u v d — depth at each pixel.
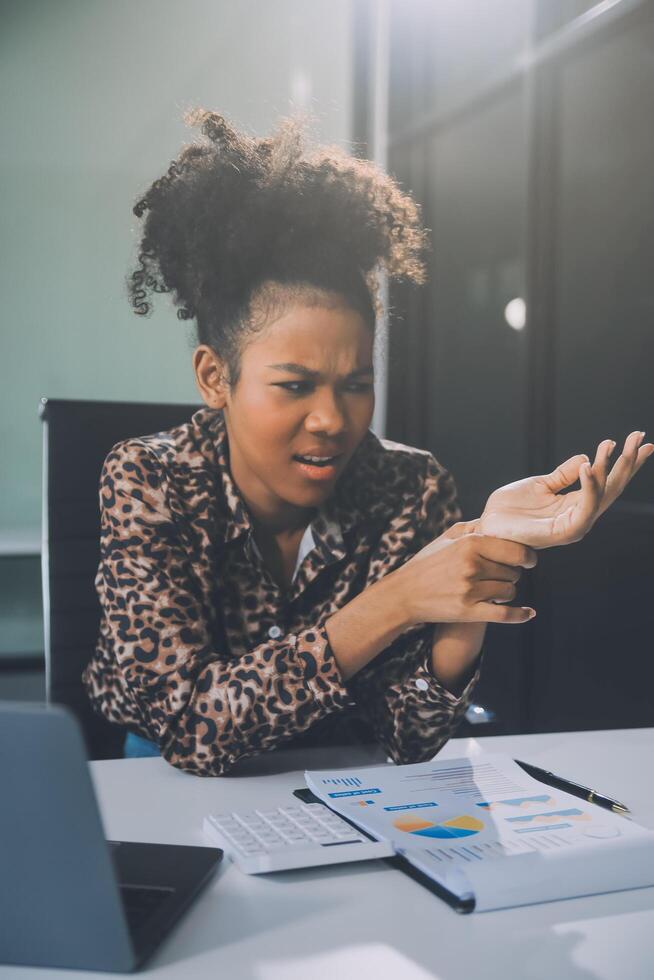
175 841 0.86
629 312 2.77
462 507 3.68
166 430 1.55
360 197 1.20
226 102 4.20
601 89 2.84
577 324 2.98
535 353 3.12
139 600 1.11
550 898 0.72
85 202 4.18
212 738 1.04
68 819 0.59
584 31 2.84
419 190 3.89
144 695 1.08
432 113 3.77
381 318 1.28
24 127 4.15
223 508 1.21
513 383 3.37
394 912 0.71
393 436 3.88
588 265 2.92
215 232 1.17
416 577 1.03
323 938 0.67
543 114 3.05
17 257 4.17
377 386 3.88
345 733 1.25
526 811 0.86
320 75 4.16
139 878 0.74
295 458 1.15
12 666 4.32
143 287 1.30
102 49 4.17
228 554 1.21
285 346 1.12
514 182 3.32
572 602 3.01
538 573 3.11
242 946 0.65
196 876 0.74
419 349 3.84
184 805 0.96
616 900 0.73
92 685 1.28
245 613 1.23
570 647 3.03
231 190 1.18
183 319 1.28
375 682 1.17
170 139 4.21
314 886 0.75
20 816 0.60
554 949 0.65
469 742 1.20
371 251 1.19
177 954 0.64
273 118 1.37
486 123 3.47
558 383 3.07
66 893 0.61
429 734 1.14
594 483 0.94
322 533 1.24
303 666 1.03
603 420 2.89
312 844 0.79
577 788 0.93
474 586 1.00
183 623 1.11
